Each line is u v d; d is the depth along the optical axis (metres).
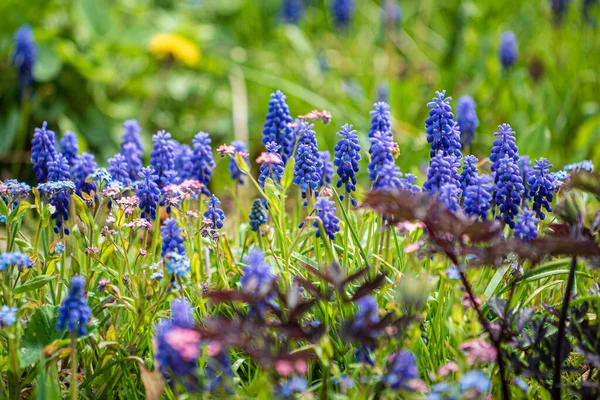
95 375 1.22
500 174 1.25
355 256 1.27
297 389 1.16
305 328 1.18
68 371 1.25
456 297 1.18
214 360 1.18
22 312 1.21
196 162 1.36
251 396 1.18
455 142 1.28
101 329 1.28
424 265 1.28
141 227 1.28
